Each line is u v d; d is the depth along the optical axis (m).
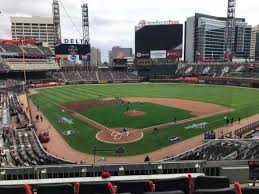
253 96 86.44
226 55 170.75
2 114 56.12
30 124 50.91
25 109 67.12
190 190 12.02
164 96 88.69
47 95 92.62
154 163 21.97
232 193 10.44
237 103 74.31
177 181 12.80
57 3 195.75
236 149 33.72
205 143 38.56
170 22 137.75
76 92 100.06
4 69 117.06
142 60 145.62
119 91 102.50
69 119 57.78
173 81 137.00
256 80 111.31
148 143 42.06
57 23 198.75
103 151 38.94
